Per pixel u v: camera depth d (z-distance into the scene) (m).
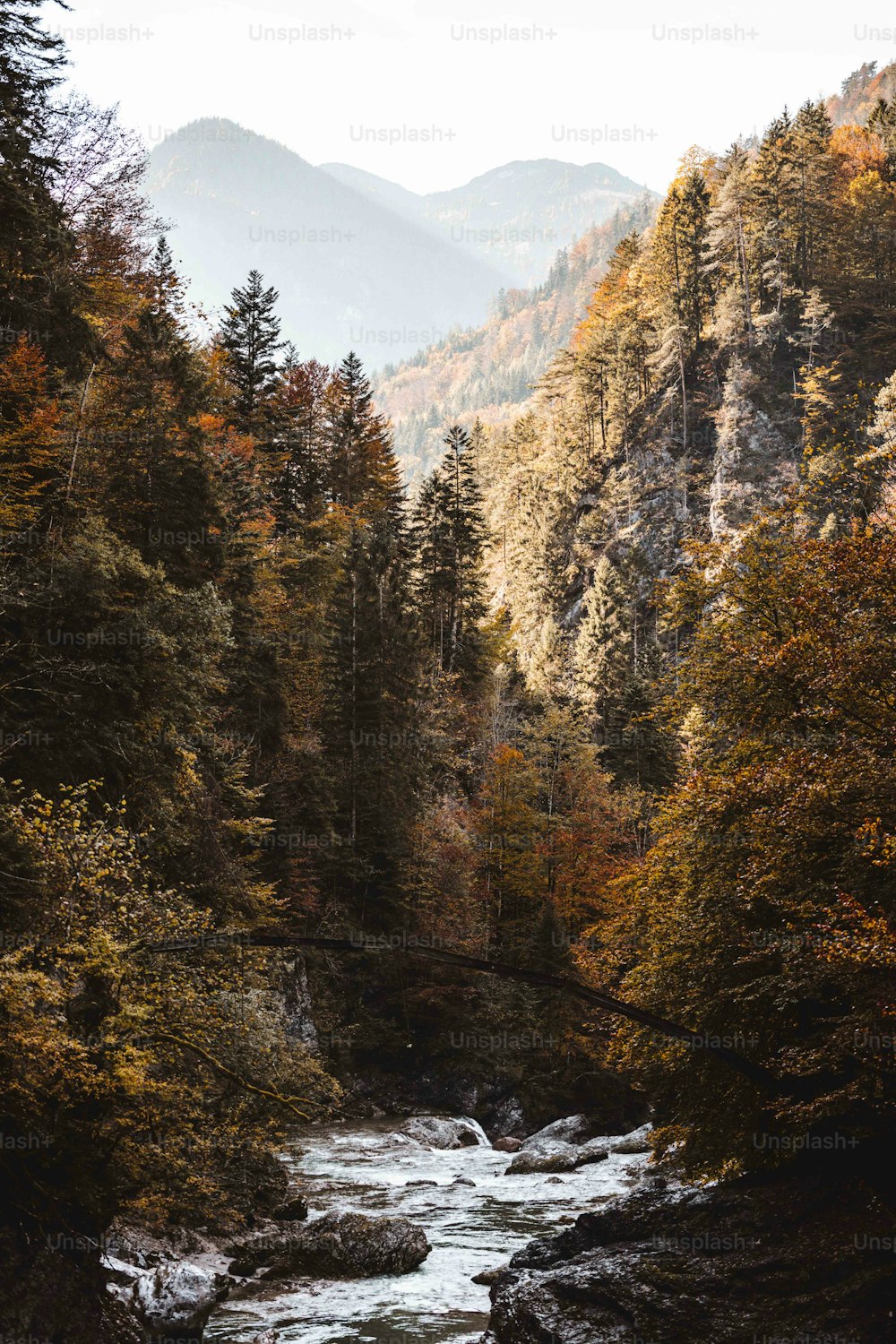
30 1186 13.20
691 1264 15.85
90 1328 12.94
